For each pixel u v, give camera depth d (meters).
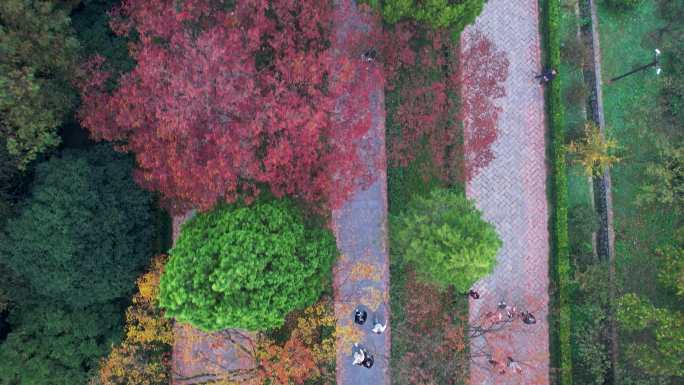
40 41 24.47
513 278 32.28
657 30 33.59
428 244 24.81
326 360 28.30
